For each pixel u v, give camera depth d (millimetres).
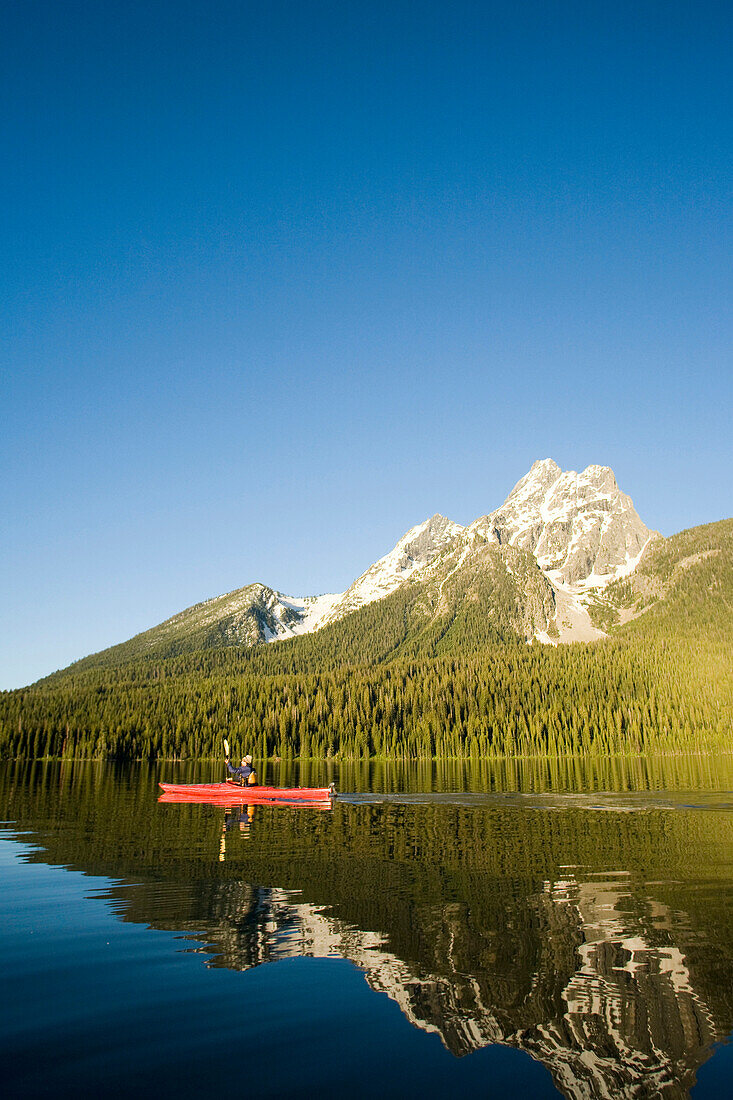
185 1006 19250
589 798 71625
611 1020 18531
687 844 43062
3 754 182375
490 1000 19734
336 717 194750
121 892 31156
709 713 197000
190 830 50344
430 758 182375
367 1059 16500
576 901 29484
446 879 33750
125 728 188625
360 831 49625
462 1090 15227
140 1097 14820
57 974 21438
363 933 25312
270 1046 17125
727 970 21734
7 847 42938
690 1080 15672
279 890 31500
